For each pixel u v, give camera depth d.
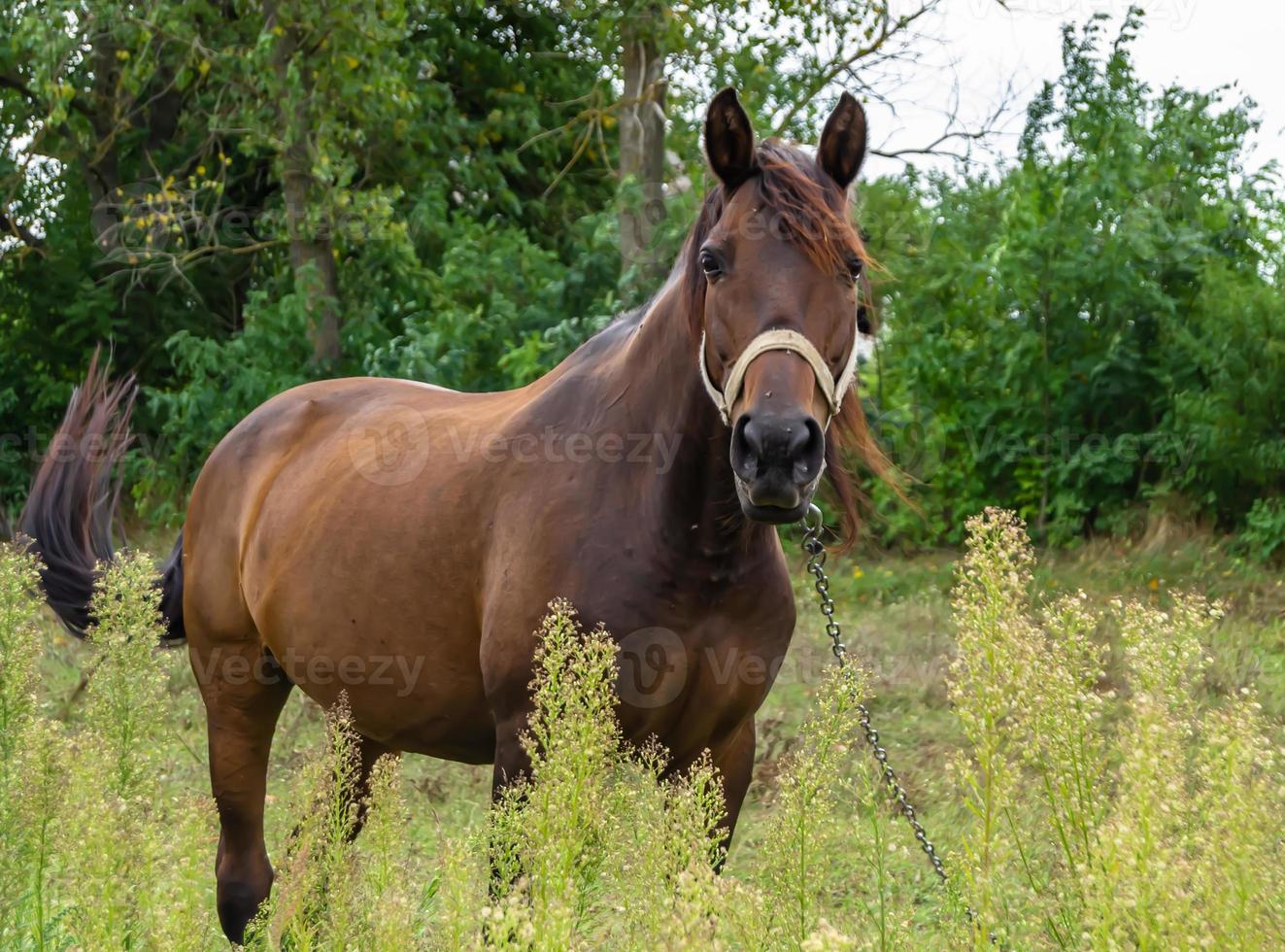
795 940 2.24
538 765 2.36
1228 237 11.72
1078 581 9.23
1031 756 2.24
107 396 4.50
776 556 3.07
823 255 2.66
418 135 14.34
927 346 11.10
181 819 2.33
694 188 11.73
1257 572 9.30
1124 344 10.97
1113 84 12.30
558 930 1.93
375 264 13.76
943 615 8.30
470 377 12.05
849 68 12.23
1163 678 2.28
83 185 16.09
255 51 12.50
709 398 2.83
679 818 2.24
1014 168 12.08
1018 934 2.32
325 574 3.52
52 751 2.45
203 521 4.19
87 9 12.80
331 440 3.88
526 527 3.03
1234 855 1.98
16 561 2.86
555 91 16.41
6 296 15.38
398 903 2.30
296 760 5.14
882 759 2.86
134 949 2.38
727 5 12.14
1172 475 10.72
